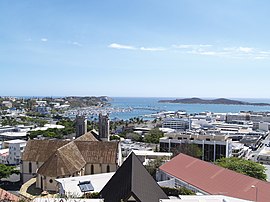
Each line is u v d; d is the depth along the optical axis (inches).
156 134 7559.1
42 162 3400.6
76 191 2352.4
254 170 3336.6
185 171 2829.7
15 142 5723.4
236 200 1729.8
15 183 3882.9
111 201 1579.7
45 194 2534.5
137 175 1604.3
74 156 3262.8
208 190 2363.4
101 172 3408.0
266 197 2087.8
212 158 5556.1
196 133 6481.3
